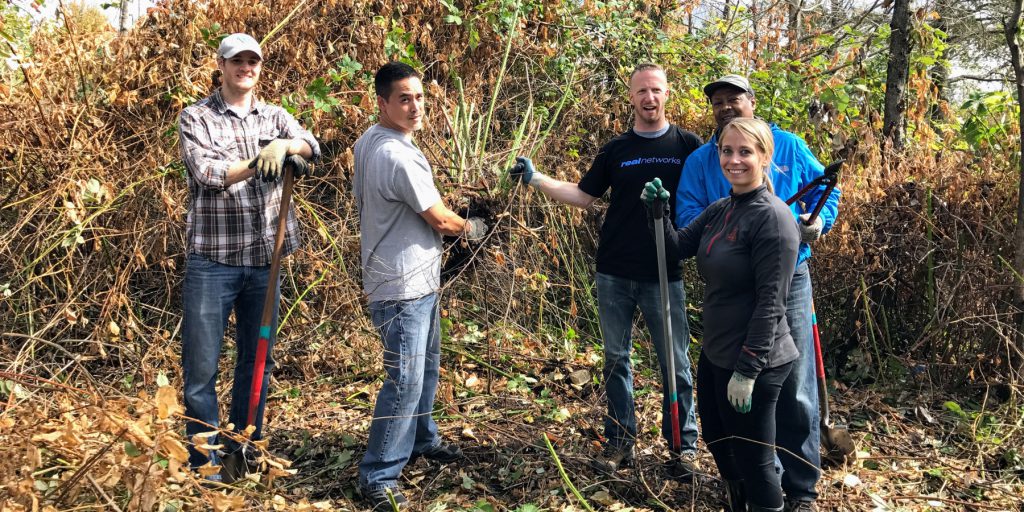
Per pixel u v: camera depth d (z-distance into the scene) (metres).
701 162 3.41
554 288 5.44
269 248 3.43
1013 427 4.01
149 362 4.55
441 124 5.11
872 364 4.93
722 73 6.82
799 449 3.18
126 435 2.40
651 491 3.36
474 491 3.45
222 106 3.33
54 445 2.54
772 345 2.72
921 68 5.77
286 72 5.13
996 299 4.54
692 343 5.13
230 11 4.83
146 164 4.66
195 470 3.27
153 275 4.92
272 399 4.41
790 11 8.55
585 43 6.42
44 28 4.96
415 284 3.22
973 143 5.24
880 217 4.85
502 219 4.16
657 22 7.31
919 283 4.83
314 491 3.41
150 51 4.89
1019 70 4.34
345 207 5.19
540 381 4.71
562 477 3.46
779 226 2.66
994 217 4.70
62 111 4.56
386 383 3.27
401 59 5.32
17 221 4.58
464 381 4.68
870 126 5.50
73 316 4.23
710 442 3.08
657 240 3.03
